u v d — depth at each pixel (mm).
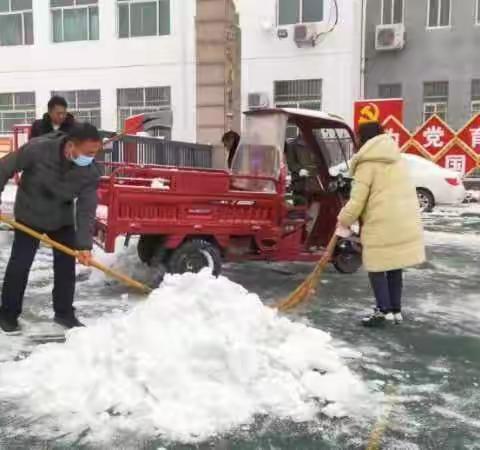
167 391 2969
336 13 16266
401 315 4633
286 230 5805
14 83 18891
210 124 10891
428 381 3451
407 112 17219
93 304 4859
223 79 10789
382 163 4348
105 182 5020
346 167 6375
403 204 4359
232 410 2910
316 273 4508
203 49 10812
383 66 17250
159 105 17750
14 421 2826
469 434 2820
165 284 3574
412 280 6188
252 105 16969
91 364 3193
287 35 16609
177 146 9648
